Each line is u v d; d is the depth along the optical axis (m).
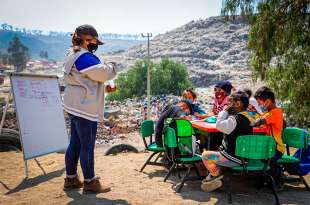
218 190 5.84
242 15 11.77
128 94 89.75
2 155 8.49
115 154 9.23
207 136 6.61
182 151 6.05
